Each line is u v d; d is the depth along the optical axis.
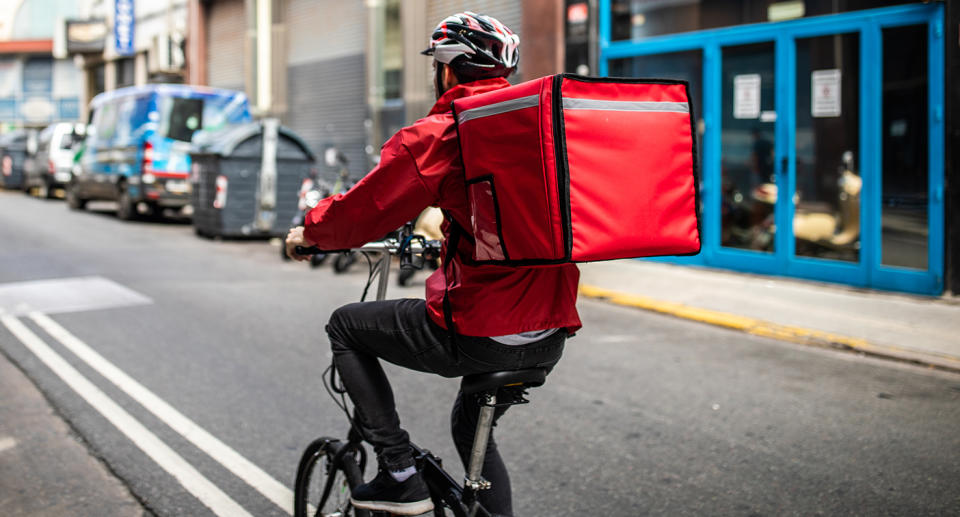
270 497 3.85
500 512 2.77
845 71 8.60
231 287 9.17
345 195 2.34
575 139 2.04
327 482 3.06
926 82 8.01
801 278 9.12
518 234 2.09
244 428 4.75
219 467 4.19
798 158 9.06
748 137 9.52
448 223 2.42
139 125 15.82
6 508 3.73
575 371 5.94
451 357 2.40
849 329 6.99
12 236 13.62
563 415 4.99
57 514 3.68
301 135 18.30
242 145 13.23
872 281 8.53
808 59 8.89
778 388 5.56
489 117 2.12
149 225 16.05
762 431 4.72
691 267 10.20
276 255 11.94
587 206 2.04
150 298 8.47
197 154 13.92
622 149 2.11
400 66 15.14
